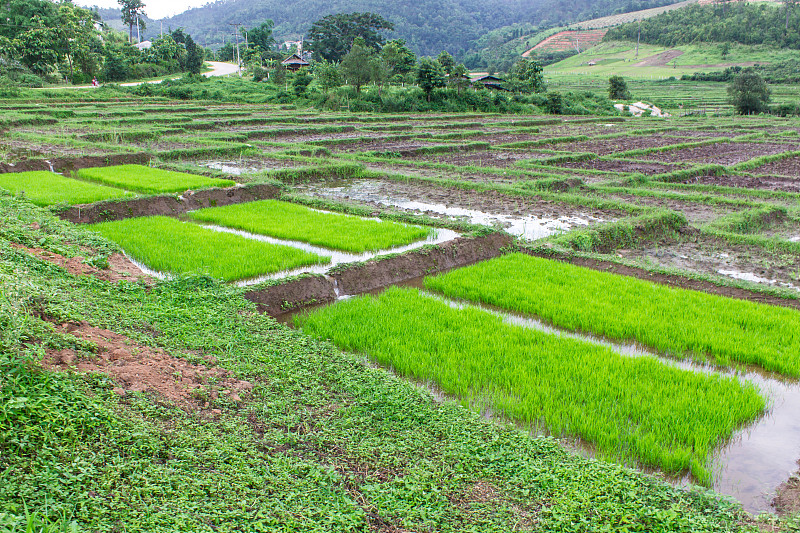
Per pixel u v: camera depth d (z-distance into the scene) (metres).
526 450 5.36
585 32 164.25
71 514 3.94
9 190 14.62
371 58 55.03
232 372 6.38
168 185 16.77
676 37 130.25
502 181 20.61
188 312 7.79
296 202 16.50
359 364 6.86
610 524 4.48
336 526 4.30
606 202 16.55
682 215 14.70
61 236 10.17
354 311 8.73
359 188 19.27
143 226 12.76
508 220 15.24
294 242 12.44
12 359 4.96
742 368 7.49
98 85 67.31
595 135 38.94
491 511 4.61
